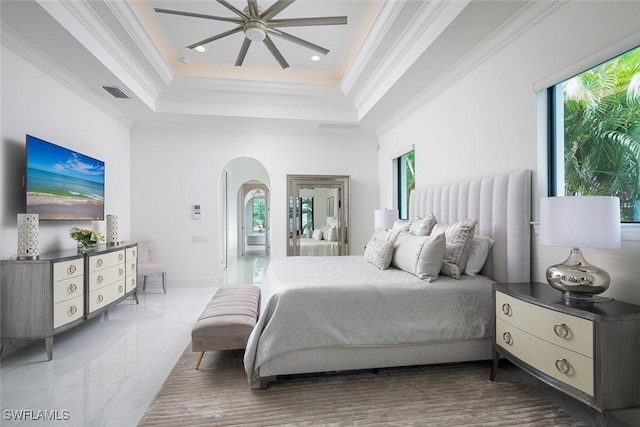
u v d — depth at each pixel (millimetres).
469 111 3141
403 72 3375
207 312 2596
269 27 2697
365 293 2279
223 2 2418
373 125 5363
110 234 4051
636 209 1857
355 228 5887
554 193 2324
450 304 2352
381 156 5762
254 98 4773
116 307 4133
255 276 6316
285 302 2188
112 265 3551
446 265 2598
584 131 2148
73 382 2238
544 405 1952
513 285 2209
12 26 2549
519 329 1959
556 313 1688
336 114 5117
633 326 1505
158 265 4785
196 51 3875
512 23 2480
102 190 4098
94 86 3709
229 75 4457
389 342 2229
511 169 2604
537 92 2352
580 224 1627
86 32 2879
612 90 1987
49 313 2580
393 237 3404
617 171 1956
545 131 2344
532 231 2406
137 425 1771
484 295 2406
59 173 3248
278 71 4430
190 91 4535
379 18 3014
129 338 3064
